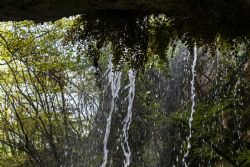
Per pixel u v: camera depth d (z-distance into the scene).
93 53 2.38
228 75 6.91
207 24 2.00
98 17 2.13
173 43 2.40
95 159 10.01
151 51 2.37
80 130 11.10
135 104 9.31
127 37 2.19
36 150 10.66
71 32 2.28
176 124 7.94
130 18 2.13
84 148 10.39
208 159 7.46
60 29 7.19
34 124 10.63
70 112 11.09
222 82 7.22
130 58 2.26
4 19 1.77
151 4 1.80
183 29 2.09
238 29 1.99
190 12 1.90
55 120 10.95
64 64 7.69
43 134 10.45
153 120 7.66
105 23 2.15
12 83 9.59
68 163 10.44
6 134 10.60
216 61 7.60
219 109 6.32
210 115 6.52
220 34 2.08
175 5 1.82
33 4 1.66
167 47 2.43
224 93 7.13
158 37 2.30
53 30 7.20
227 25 1.97
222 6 1.82
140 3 1.78
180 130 8.09
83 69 8.97
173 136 8.28
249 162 5.87
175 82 8.62
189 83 8.27
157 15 2.09
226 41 2.15
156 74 8.88
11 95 9.72
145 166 9.08
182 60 8.66
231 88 6.98
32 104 9.88
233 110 6.46
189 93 8.23
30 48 7.57
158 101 8.62
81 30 2.24
